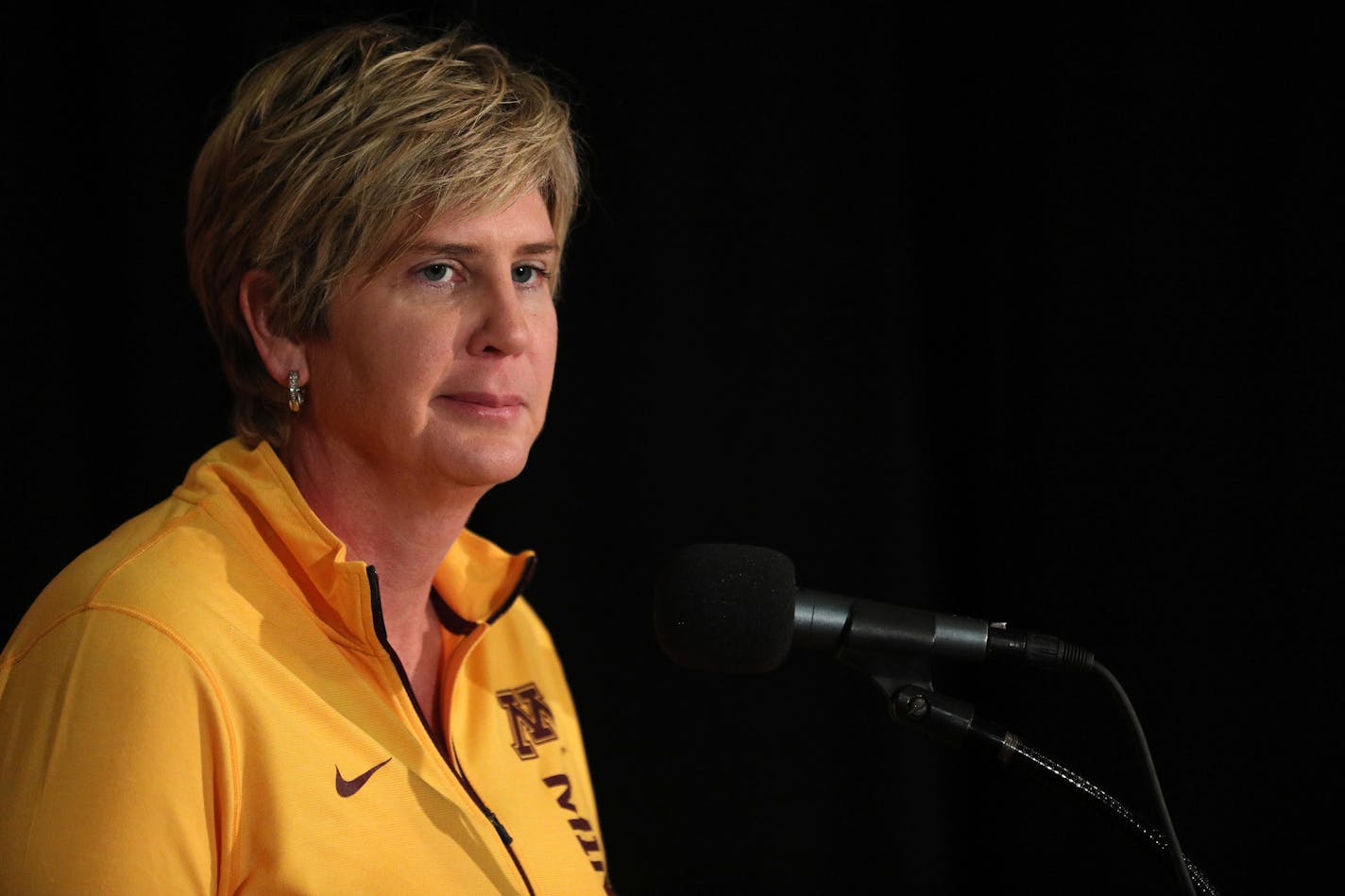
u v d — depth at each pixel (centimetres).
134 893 342
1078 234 673
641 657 747
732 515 740
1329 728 604
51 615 382
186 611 381
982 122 716
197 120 684
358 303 410
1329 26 591
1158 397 648
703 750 752
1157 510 650
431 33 486
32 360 666
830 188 740
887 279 738
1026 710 696
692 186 739
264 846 375
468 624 502
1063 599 684
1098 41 664
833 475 741
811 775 754
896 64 743
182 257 685
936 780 759
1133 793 655
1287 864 614
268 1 673
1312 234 599
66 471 677
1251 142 616
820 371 741
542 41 717
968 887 767
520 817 469
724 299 741
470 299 414
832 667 758
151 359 678
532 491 744
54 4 673
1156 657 650
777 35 739
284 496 419
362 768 401
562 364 745
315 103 409
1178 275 641
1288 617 613
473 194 402
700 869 750
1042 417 691
